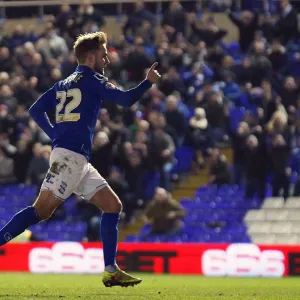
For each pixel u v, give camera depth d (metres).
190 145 67.81
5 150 68.75
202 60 73.19
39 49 74.00
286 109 68.12
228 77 71.69
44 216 24.92
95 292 28.39
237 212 65.00
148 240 60.53
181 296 26.81
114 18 84.00
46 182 24.69
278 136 61.88
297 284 40.19
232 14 76.38
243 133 64.12
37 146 66.19
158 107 68.69
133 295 26.72
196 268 52.91
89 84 25.00
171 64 72.88
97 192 25.59
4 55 75.69
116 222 25.84
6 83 71.50
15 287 32.59
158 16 82.56
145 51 72.75
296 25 74.88
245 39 76.19
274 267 52.19
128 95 24.56
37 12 86.69
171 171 67.12
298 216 63.50
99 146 61.91
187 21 77.94
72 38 77.06
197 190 67.00
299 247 52.00
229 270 52.53
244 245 52.62
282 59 71.75
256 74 70.38
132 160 62.91
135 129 67.19
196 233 64.38
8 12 87.19
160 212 59.84
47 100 25.72
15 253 56.12
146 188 64.62
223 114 67.44
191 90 71.38
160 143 63.12
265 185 63.88
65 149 24.59
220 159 65.12
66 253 55.12
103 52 25.58
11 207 69.62
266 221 63.97
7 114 69.44
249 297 27.03
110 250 25.73
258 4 80.69
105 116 63.94
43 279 44.16
